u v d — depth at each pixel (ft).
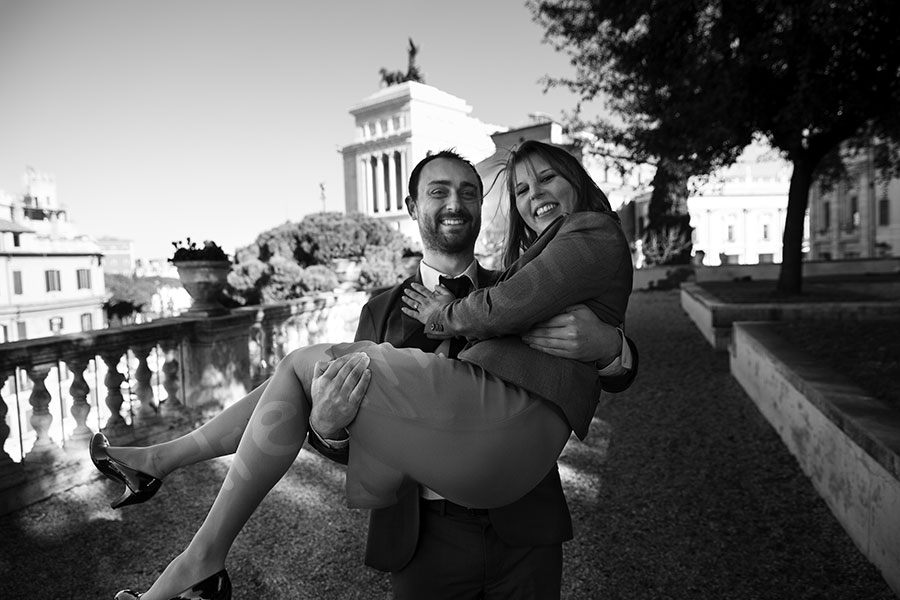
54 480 13.00
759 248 252.01
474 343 5.09
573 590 9.12
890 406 10.83
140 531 11.34
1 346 12.59
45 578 9.66
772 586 9.03
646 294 68.18
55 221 190.29
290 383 4.65
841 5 20.47
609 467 14.47
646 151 36.42
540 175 5.60
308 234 65.77
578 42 34.55
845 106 31.01
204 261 18.44
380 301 6.24
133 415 15.96
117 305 165.27
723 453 15.15
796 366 15.11
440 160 6.28
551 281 4.52
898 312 25.27
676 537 10.73
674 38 29.60
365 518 11.79
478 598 5.50
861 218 161.89
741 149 37.17
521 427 4.47
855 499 10.09
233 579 9.58
